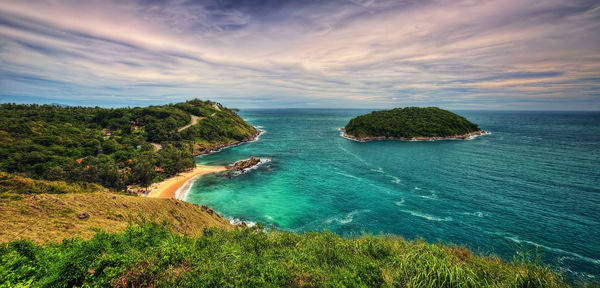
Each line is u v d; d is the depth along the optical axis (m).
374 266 10.91
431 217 47.84
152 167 72.75
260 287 9.38
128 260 9.70
